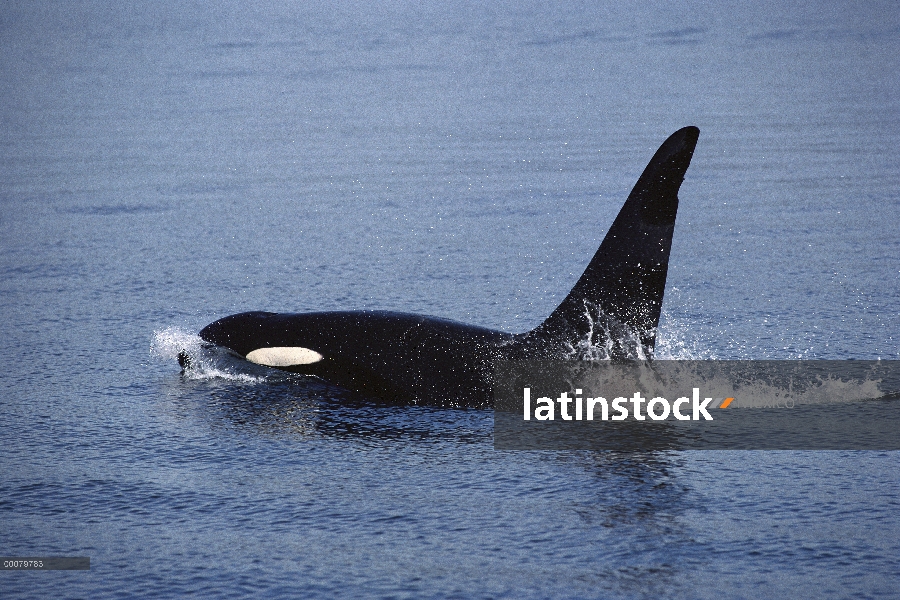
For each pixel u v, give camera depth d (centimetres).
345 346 2877
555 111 8969
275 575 1775
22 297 3941
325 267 4331
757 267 4178
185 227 5156
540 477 2186
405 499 2089
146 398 2803
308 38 17525
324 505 2070
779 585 1698
